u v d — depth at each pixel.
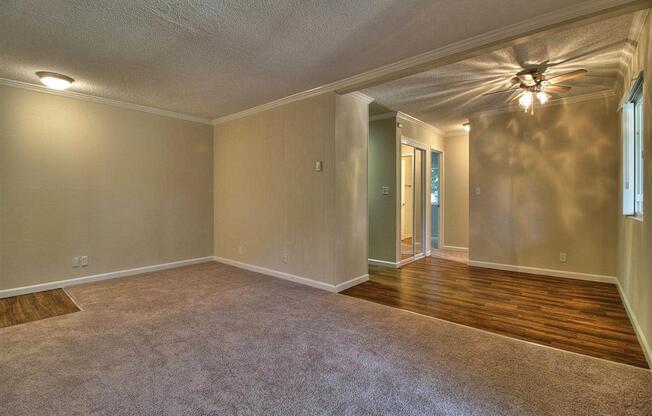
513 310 3.29
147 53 2.96
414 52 2.93
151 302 3.51
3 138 3.66
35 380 2.05
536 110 4.71
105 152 4.43
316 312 3.23
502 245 5.05
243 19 2.39
